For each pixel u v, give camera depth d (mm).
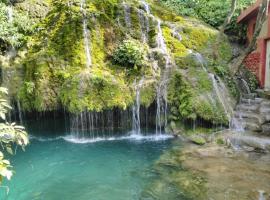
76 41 10703
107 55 10953
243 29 14375
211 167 7500
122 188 6699
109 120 9898
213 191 6383
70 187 6789
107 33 11297
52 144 9289
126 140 9609
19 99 10016
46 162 8039
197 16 15219
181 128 9828
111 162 7992
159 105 10078
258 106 10438
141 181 6977
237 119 9945
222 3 15578
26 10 11922
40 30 11398
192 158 8047
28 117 10195
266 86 11742
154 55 11086
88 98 9555
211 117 9617
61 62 10336
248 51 11609
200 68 11070
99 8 11922
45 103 9828
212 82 10477
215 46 12734
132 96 9953
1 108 3891
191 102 9734
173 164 7754
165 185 6730
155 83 10234
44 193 6559
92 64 10500
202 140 9117
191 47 12328
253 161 7871
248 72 12461
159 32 12102
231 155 8234
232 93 10945
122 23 12008
